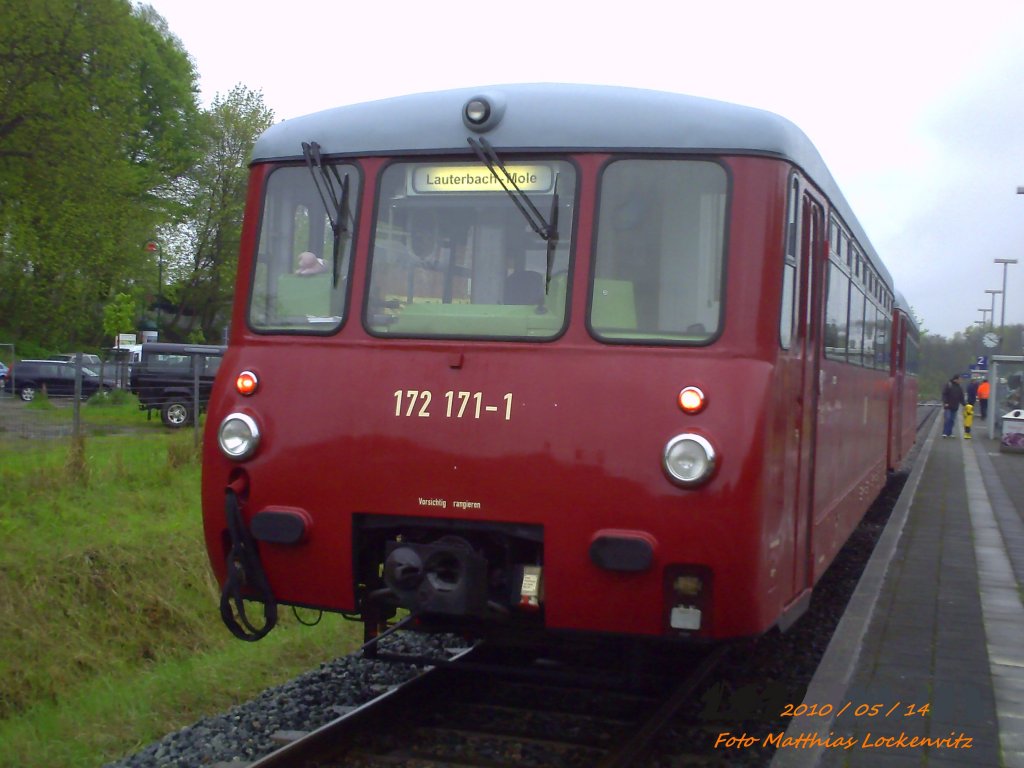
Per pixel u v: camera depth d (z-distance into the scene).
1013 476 22.52
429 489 5.59
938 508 16.70
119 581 10.57
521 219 5.78
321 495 5.77
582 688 7.10
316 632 9.38
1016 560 11.73
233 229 58.00
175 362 28.48
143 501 13.62
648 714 6.30
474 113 5.82
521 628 6.04
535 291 5.71
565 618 5.45
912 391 23.56
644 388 5.40
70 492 13.54
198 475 15.74
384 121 6.09
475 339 5.73
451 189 5.92
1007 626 8.43
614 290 5.62
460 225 5.88
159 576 10.97
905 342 19.42
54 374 35.44
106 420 27.45
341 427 5.77
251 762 5.89
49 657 9.35
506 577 5.69
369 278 5.99
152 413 28.06
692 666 7.71
